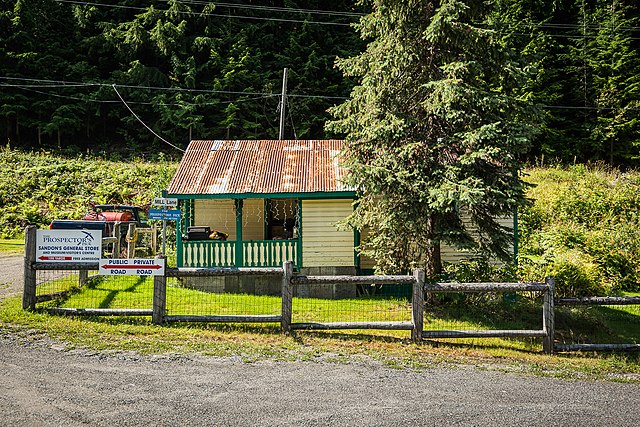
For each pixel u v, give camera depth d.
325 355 7.74
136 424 5.14
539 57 11.21
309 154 15.80
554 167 32.88
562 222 21.88
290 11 41.44
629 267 16.41
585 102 35.97
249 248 13.73
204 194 13.46
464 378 7.04
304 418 5.44
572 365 8.02
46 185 26.33
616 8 38.88
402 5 10.73
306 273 13.77
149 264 8.82
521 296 11.91
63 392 5.86
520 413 5.84
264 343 8.14
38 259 9.05
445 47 10.88
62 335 7.92
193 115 36.50
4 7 38.00
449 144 10.38
